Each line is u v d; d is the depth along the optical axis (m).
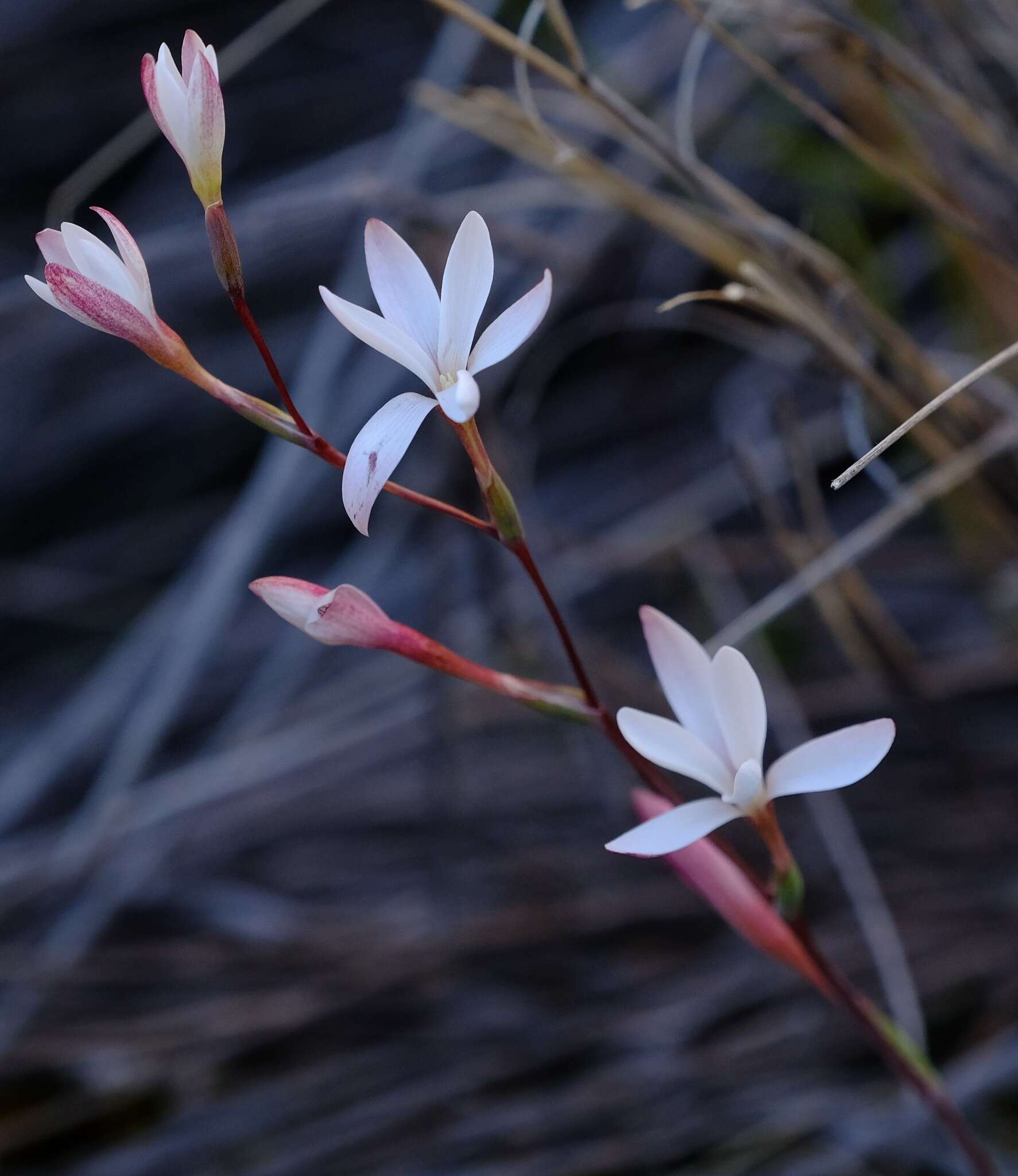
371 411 0.84
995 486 0.63
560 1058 0.73
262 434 1.16
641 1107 0.69
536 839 0.85
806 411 0.88
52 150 1.25
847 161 0.75
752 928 0.53
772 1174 0.65
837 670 0.87
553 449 1.07
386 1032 0.77
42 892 0.84
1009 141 0.62
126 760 0.79
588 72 0.58
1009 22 0.64
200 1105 0.74
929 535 0.92
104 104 1.25
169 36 1.26
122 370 1.19
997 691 0.80
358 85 1.22
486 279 0.49
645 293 0.89
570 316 0.90
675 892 0.80
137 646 0.91
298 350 1.12
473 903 0.82
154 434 1.18
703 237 0.61
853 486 0.95
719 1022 0.73
